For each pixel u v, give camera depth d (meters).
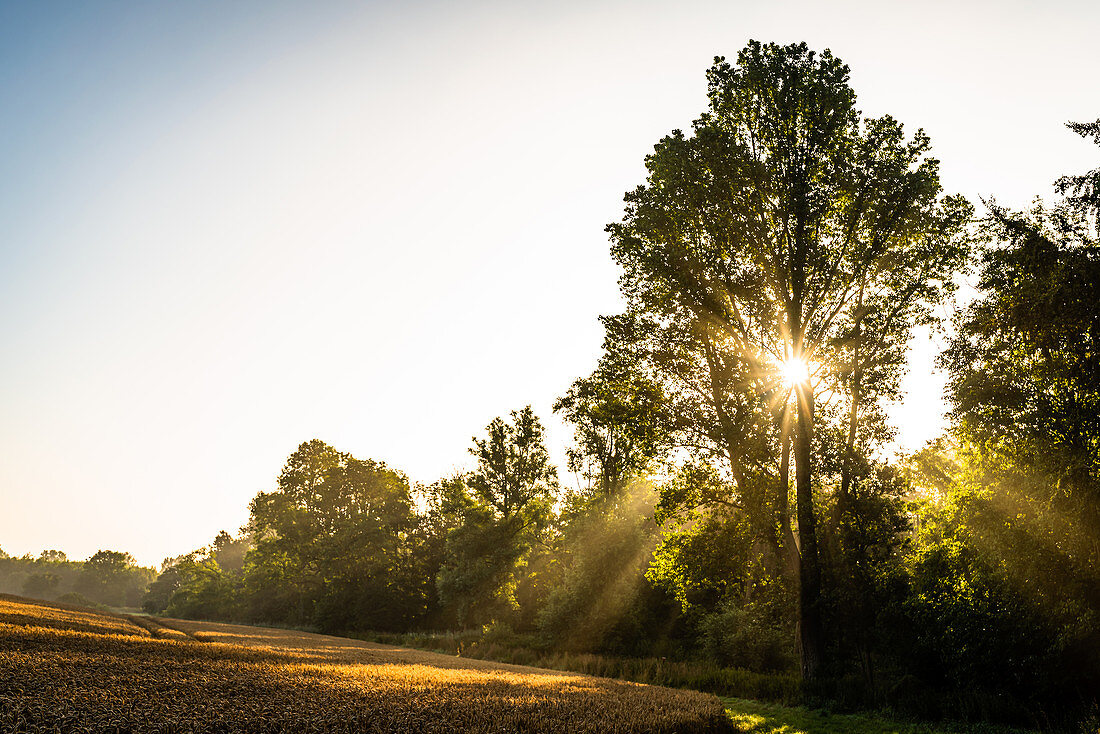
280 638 43.94
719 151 22.73
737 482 22.05
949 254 21.81
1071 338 15.92
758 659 25.80
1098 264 15.44
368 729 10.43
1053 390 16.41
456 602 57.28
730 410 22.16
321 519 76.81
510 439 58.47
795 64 23.16
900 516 20.53
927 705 16.23
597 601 36.69
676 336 23.09
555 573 54.28
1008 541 16.11
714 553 21.88
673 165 23.20
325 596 68.69
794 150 22.58
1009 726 14.51
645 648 33.44
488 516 55.62
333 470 77.81
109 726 9.45
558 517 52.22
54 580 189.00
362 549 69.81
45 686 12.15
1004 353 17.75
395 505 74.00
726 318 22.75
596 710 13.28
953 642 17.05
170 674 15.48
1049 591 15.30
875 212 22.08
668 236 23.45
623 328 24.27
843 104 22.47
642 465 24.62
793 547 21.72
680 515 23.95
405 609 67.44
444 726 10.92
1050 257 16.50
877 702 17.33
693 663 27.66
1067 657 15.08
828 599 19.97
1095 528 14.70
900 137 22.66
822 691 18.59
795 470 22.50
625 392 24.25
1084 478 14.65
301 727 10.23
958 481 20.17
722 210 23.09
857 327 21.92
